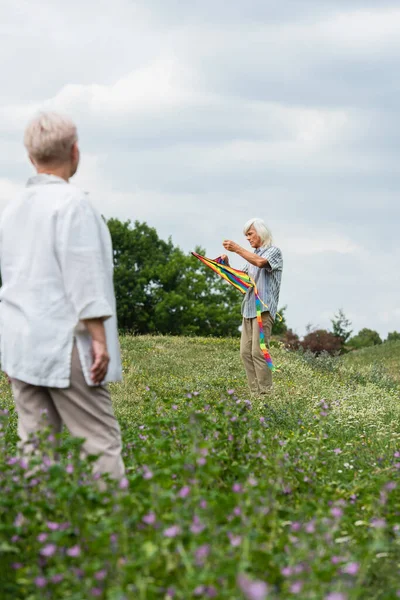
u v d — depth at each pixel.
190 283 51.22
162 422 4.87
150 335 19.50
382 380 14.33
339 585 2.73
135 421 7.05
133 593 2.48
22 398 3.67
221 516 3.11
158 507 3.09
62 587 2.65
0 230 3.66
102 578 2.56
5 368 3.59
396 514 3.95
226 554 2.74
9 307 3.57
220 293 52.03
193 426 4.55
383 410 8.87
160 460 4.18
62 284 3.51
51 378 3.50
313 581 2.63
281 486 4.17
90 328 3.47
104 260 3.60
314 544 3.09
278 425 7.09
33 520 3.13
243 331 9.33
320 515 3.44
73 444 3.45
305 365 14.80
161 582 2.65
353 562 2.96
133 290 49.44
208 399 9.27
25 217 3.56
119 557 2.78
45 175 3.60
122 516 2.96
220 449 4.73
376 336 42.22
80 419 3.59
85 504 3.26
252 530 2.97
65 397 3.56
